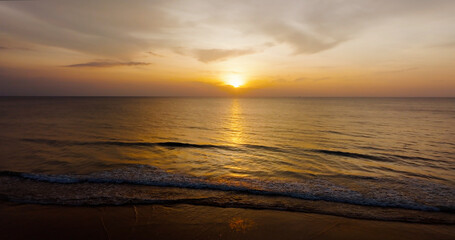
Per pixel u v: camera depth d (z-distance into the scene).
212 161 10.80
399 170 9.77
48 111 43.44
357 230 4.89
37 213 5.29
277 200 6.41
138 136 17.50
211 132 20.33
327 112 47.88
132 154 11.86
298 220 5.25
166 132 19.91
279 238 4.51
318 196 6.76
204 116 37.34
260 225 4.98
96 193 6.56
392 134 19.34
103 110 49.31
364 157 11.94
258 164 10.42
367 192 7.17
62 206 5.67
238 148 13.88
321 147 14.26
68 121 26.62
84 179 7.68
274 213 5.57
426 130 21.58
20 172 8.24
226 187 7.23
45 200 6.00
